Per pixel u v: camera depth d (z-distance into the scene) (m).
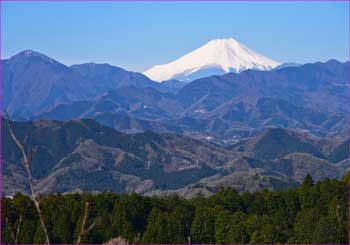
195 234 100.12
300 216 104.25
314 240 92.19
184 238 99.38
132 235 99.00
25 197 95.50
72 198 108.25
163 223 100.56
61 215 96.56
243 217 101.19
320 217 99.31
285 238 96.38
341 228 92.81
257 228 97.25
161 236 98.75
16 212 92.00
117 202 108.06
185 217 102.94
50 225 95.44
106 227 99.19
